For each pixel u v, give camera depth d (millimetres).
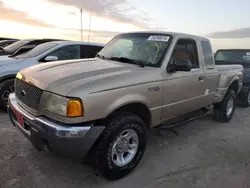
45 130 2293
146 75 2914
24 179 2631
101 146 2523
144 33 3750
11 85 4754
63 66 3012
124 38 3885
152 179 2809
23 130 2672
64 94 2266
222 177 2930
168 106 3314
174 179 2832
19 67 4883
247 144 4027
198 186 2717
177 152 3561
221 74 4559
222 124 5090
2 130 3891
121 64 3189
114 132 2562
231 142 4082
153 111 3080
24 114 2568
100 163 2578
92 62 3289
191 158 3389
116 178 2752
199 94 3951
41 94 2430
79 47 6168
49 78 2557
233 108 5332
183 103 3609
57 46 5723
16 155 3123
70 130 2232
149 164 3152
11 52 6738
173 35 3447
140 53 3414
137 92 2756
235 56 8133
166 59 3207
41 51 5523
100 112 2400
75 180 2695
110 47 3936
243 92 6473
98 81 2451
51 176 2732
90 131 2350
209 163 3271
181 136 4227
